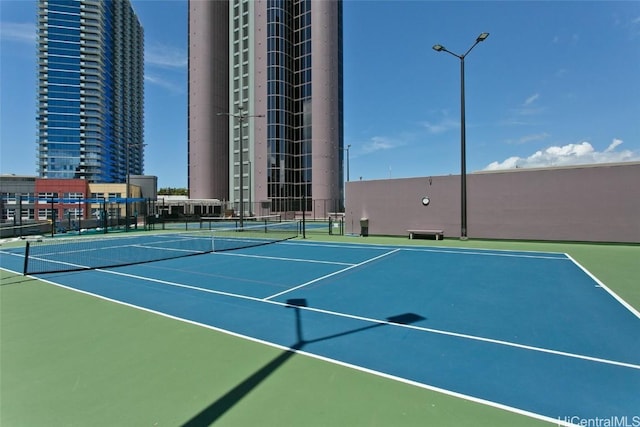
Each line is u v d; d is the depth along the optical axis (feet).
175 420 10.40
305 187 194.70
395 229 72.43
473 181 64.54
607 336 16.84
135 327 18.88
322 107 190.80
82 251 55.57
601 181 55.42
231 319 20.18
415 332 17.71
